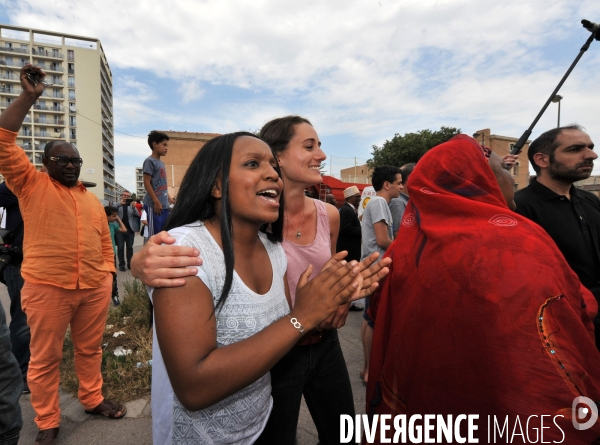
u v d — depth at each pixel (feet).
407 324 3.22
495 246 2.84
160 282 2.81
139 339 11.83
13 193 7.78
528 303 2.57
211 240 3.36
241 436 3.65
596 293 6.78
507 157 7.98
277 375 4.73
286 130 5.19
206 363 2.78
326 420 5.40
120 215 26.68
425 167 3.84
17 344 9.09
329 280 3.17
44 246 7.01
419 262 3.27
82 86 288.71
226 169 3.33
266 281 3.90
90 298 7.68
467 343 2.73
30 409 8.41
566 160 7.09
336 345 5.41
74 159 7.55
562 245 7.02
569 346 2.50
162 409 3.49
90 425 7.82
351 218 15.26
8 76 277.03
